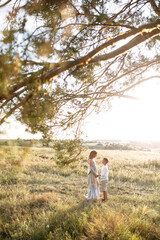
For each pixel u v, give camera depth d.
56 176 10.74
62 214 5.33
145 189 8.86
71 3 2.40
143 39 2.72
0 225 4.82
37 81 1.75
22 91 1.75
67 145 4.87
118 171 12.03
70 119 4.35
